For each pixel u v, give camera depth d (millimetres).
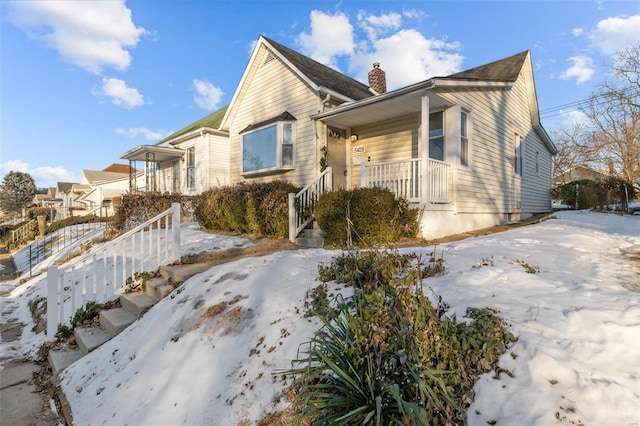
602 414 1607
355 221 6191
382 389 1854
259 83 11719
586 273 3498
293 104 10375
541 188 14391
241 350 2879
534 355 1999
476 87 8398
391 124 9305
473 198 8742
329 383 2025
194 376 2727
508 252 4453
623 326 2146
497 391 1849
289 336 2816
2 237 25188
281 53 10477
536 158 13742
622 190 11977
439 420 1771
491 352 2076
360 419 1781
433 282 3268
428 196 7043
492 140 9789
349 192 6523
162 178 16859
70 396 3146
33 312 5996
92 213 21109
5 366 4094
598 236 6027
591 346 2016
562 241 5414
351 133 10297
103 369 3438
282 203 7691
